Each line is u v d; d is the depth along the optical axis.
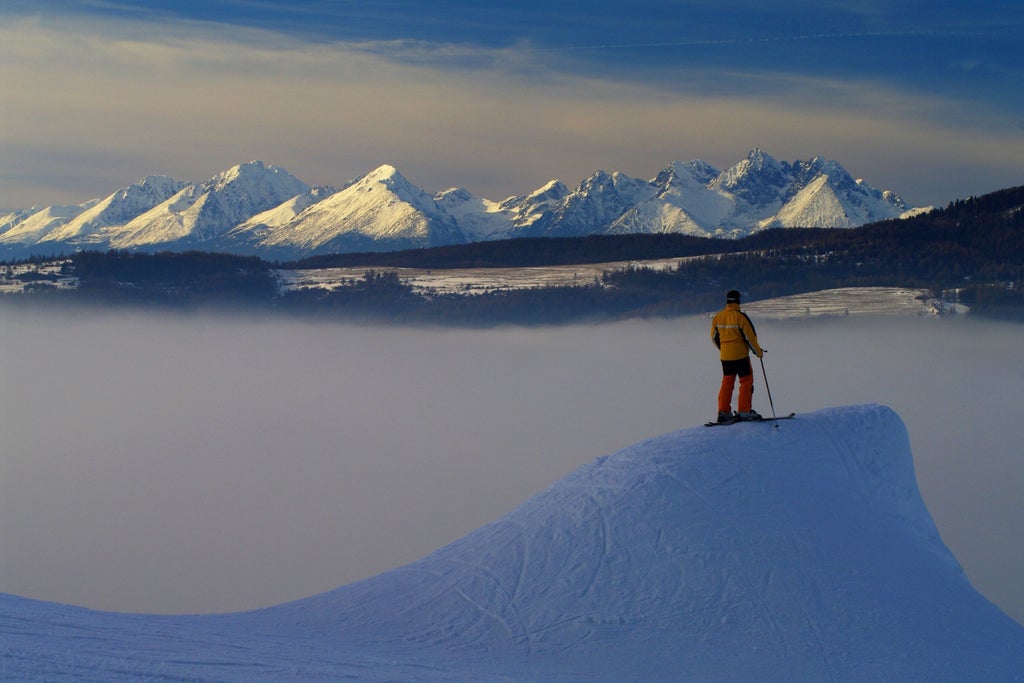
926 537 14.33
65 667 8.66
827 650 11.88
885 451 15.25
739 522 13.58
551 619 12.70
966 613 12.81
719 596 12.66
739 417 15.89
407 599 13.82
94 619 12.47
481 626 12.75
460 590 13.67
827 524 13.66
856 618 12.38
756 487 14.15
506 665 11.45
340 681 9.46
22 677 8.13
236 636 12.31
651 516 13.80
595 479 14.95
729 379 16.11
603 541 13.66
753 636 12.09
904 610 12.58
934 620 12.50
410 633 12.84
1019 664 11.93
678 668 11.46
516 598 13.21
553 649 12.03
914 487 15.04
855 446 15.19
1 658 8.81
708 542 13.30
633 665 11.56
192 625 13.20
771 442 15.04
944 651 11.99
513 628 12.63
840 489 14.38
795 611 12.43
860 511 14.10
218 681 8.81
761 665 11.55
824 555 13.17
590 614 12.66
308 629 13.31
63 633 10.85
